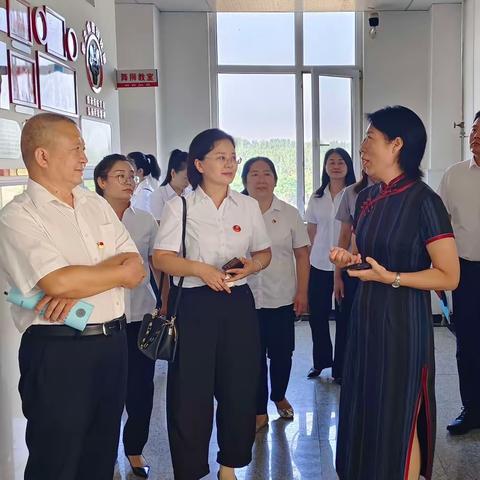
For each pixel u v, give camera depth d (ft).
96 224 6.32
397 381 6.09
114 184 8.30
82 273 5.58
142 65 18.60
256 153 20.57
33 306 5.66
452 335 16.02
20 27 8.22
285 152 20.56
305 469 8.93
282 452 9.47
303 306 10.42
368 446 6.24
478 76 17.12
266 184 9.91
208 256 7.36
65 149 5.81
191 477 7.45
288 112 20.42
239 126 20.47
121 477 8.77
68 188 6.03
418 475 6.26
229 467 7.65
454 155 19.24
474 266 9.66
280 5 18.80
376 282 6.28
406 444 6.07
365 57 19.63
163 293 8.45
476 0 17.20
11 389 7.53
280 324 10.40
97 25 12.42
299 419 10.78
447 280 5.91
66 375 5.79
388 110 6.21
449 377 12.74
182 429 7.31
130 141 18.83
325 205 12.86
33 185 5.86
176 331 7.25
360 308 6.41
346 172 12.68
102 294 6.07
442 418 10.63
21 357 5.89
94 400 6.04
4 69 7.63
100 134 12.41
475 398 9.88
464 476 8.59
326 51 20.21
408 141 6.07
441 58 18.97
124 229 6.84
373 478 6.18
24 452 7.93
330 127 19.90
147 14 18.48
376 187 6.66
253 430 7.64
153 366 8.74
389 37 19.49
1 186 7.44
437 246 5.91
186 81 19.85
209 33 19.90
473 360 9.82
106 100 13.05
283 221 10.08
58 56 9.83
